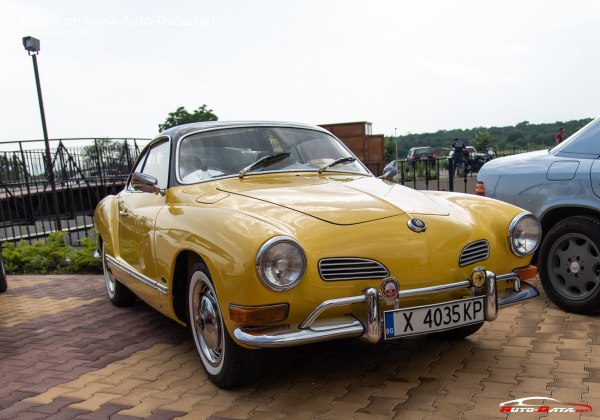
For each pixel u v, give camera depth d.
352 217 3.06
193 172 3.97
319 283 2.77
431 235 3.08
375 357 3.60
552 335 3.84
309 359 3.60
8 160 12.23
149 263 3.93
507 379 3.11
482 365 3.36
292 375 3.35
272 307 2.70
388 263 2.90
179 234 3.33
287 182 3.79
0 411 3.10
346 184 3.75
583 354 3.44
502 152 12.77
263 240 2.69
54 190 11.71
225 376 3.07
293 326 2.78
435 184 10.66
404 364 3.45
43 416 2.99
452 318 3.02
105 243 5.34
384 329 2.85
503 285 3.34
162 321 4.98
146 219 4.03
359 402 2.91
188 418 2.83
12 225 11.07
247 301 2.71
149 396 3.18
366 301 2.80
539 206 4.50
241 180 3.86
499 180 4.81
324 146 4.50
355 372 3.35
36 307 5.87
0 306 6.04
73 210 12.34
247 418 2.79
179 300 3.63
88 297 6.21
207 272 3.09
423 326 2.93
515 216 3.40
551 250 4.39
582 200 4.24
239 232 2.84
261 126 4.41
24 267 8.65
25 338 4.68
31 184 12.03
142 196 4.45
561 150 4.54
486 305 3.12
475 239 3.22
